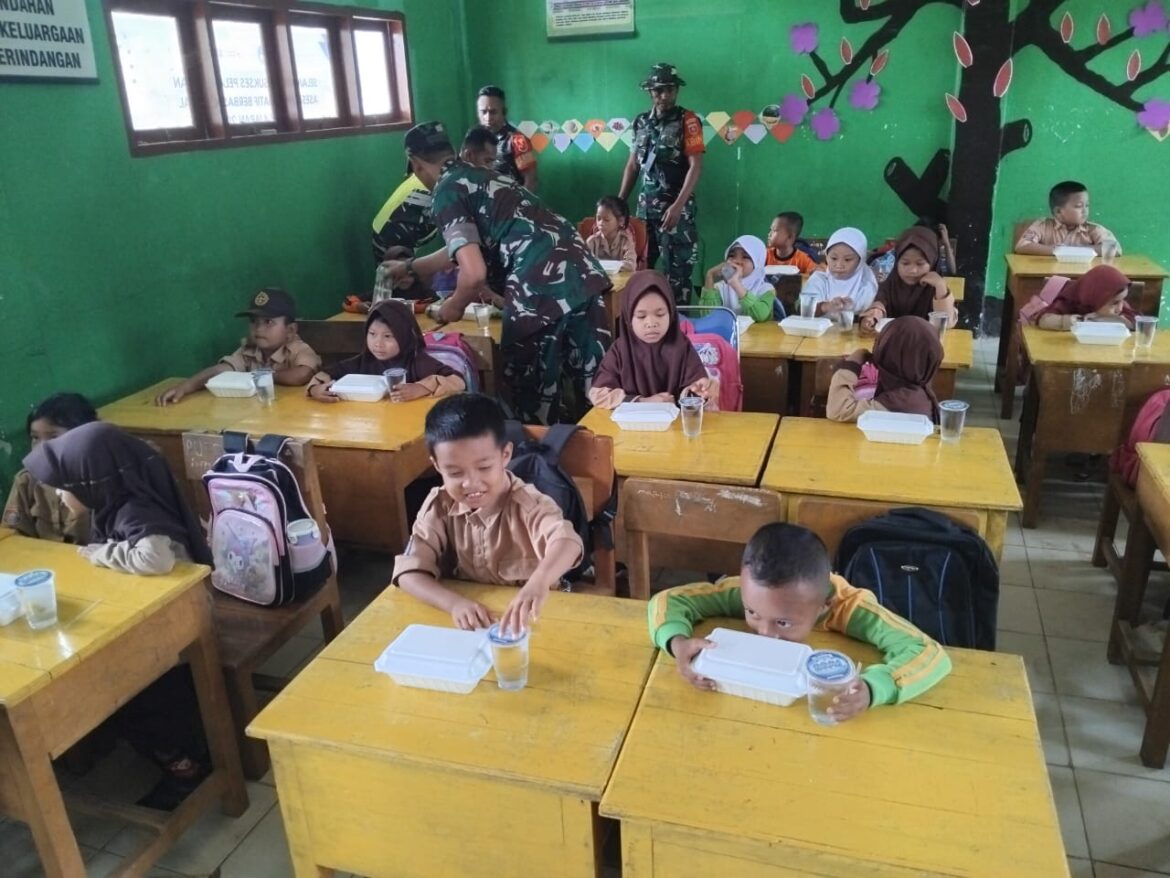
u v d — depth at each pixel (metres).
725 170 5.71
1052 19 4.99
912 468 2.13
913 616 1.69
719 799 1.13
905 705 1.28
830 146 5.50
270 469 2.15
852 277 3.90
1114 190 5.22
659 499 1.87
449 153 3.21
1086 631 2.59
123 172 3.13
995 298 5.59
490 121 5.27
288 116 4.06
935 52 5.18
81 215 2.97
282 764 1.36
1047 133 5.20
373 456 2.54
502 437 1.59
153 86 3.33
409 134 3.19
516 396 3.35
